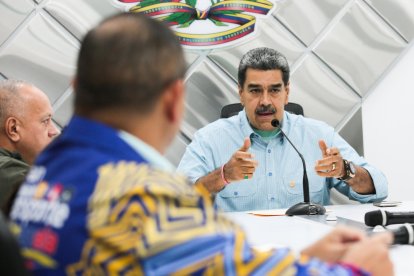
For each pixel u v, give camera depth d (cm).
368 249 87
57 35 365
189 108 379
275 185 260
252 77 259
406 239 125
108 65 75
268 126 261
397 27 396
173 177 74
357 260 85
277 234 168
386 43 396
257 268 71
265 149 266
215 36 378
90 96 77
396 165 400
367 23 393
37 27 362
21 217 79
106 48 75
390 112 399
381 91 400
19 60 361
